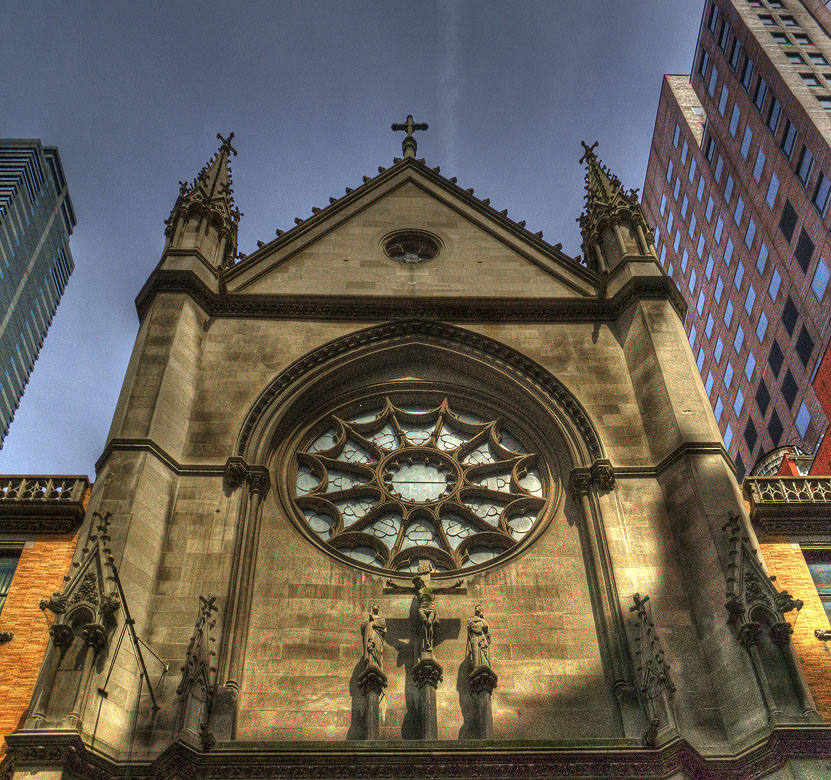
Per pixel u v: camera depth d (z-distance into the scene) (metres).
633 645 24.62
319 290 36.47
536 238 38.94
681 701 23.39
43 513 27.94
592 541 27.50
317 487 30.31
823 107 74.38
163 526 27.11
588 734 23.58
